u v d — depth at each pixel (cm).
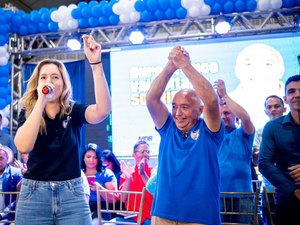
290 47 544
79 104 181
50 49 585
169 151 180
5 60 570
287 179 196
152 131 575
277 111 385
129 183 347
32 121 155
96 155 379
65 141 169
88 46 174
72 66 639
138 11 538
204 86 167
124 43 571
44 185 163
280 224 208
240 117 292
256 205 231
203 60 563
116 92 591
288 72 541
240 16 527
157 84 184
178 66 173
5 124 556
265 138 215
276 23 541
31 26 580
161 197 174
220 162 307
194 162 171
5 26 572
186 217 166
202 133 176
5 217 314
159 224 174
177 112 180
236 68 555
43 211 161
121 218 325
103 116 173
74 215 164
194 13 523
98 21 558
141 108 581
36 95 175
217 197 172
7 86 572
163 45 580
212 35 539
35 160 166
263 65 547
